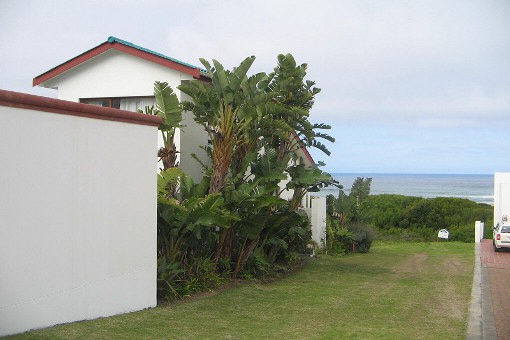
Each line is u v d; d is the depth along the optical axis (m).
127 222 8.95
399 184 153.75
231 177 12.88
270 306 10.31
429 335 8.24
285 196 20.58
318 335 8.09
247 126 12.68
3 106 6.77
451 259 20.16
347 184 137.25
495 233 23.72
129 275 9.01
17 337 6.62
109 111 8.46
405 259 19.95
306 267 16.67
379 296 11.73
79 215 7.97
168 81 15.05
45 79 15.85
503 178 29.56
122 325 7.91
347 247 22.44
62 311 7.66
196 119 12.78
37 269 7.24
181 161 14.80
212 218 10.63
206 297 10.88
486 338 8.11
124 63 15.42
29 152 7.13
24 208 7.05
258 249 14.20
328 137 15.18
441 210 38.06
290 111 13.92
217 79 12.40
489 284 13.82
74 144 7.88
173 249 10.98
